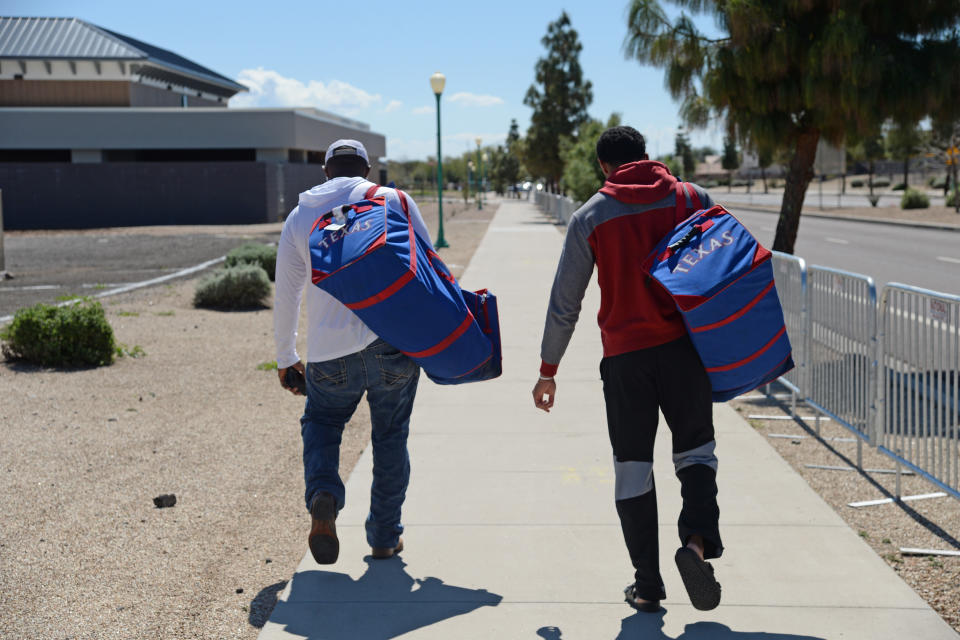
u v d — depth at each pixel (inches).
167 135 1765.5
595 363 344.5
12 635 139.0
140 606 149.6
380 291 128.4
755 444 227.0
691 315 116.7
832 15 360.8
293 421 283.4
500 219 1770.4
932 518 185.2
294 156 1993.1
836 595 140.3
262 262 674.2
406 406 148.7
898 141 390.0
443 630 131.1
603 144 133.6
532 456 220.4
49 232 1537.9
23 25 1991.9
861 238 1100.5
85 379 346.0
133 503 203.0
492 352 144.3
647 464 128.9
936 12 367.2
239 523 190.9
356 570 153.0
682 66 397.7
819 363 253.8
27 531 184.7
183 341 440.1
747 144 407.2
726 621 132.0
